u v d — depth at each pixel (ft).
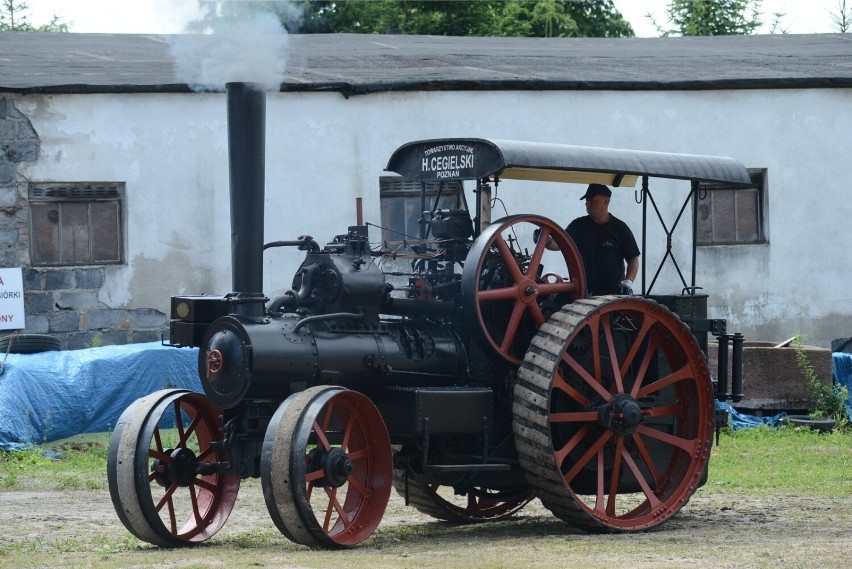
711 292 67.67
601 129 65.77
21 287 58.03
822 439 56.03
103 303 59.41
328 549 29.30
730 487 43.16
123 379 52.47
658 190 67.00
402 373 31.81
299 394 29.22
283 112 61.67
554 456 31.35
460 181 34.86
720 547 29.14
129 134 59.62
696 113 66.74
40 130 58.39
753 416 60.13
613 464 33.86
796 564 26.18
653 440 35.14
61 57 67.46
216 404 30.27
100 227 59.77
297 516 28.48
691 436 35.12
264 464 28.66
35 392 51.13
